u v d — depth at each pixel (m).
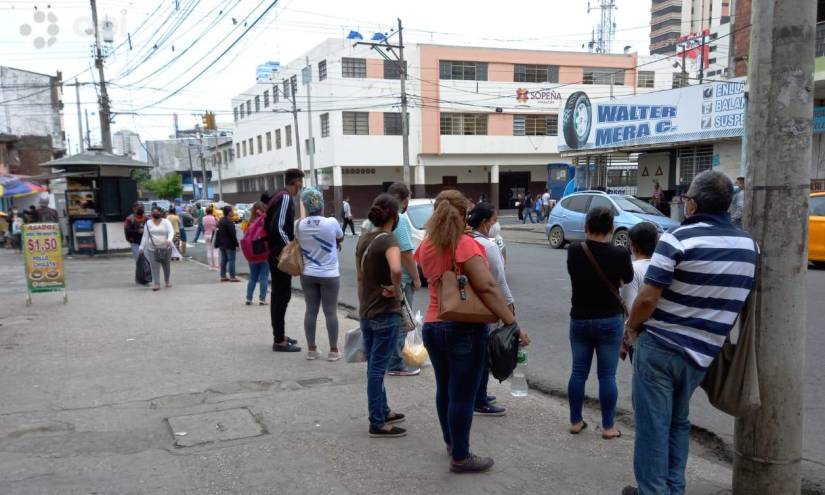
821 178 17.86
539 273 13.12
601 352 4.37
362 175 43.84
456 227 3.55
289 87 47.25
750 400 3.06
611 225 4.24
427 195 45.47
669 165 23.50
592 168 28.66
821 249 11.99
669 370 3.10
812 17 3.01
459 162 44.16
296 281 13.61
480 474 3.90
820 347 6.58
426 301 10.26
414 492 3.66
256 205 8.77
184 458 4.14
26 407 5.17
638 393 3.22
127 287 12.60
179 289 12.16
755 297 3.11
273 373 6.14
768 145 3.07
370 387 4.50
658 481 3.16
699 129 20.23
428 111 42.59
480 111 43.81
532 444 4.39
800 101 3.01
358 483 3.78
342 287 12.18
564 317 8.75
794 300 3.10
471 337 3.64
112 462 4.08
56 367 6.39
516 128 45.12
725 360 3.14
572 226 17.97
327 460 4.11
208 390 5.61
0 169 32.31
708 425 4.75
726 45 67.12
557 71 45.53
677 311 3.04
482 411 5.00
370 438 4.48
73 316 9.25
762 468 3.21
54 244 10.40
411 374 6.02
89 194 19.67
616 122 23.95
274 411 5.05
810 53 3.02
